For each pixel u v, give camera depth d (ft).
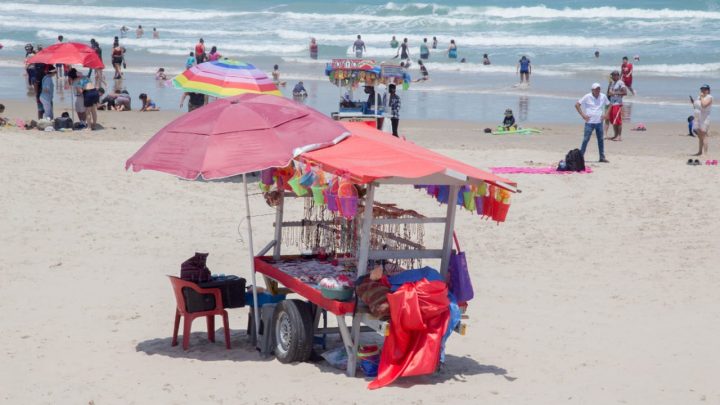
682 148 114.11
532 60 235.81
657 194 82.33
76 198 75.25
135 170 39.47
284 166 38.32
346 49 255.29
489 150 108.78
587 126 98.84
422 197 79.87
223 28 304.91
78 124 115.14
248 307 51.26
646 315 48.85
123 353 41.45
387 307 36.70
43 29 286.87
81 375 38.19
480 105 162.30
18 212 69.77
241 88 66.59
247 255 59.72
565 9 324.39
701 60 228.22
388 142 42.04
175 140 39.93
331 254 45.78
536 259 60.95
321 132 40.83
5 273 54.54
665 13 313.53
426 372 37.14
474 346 43.50
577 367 40.37
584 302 51.26
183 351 42.04
